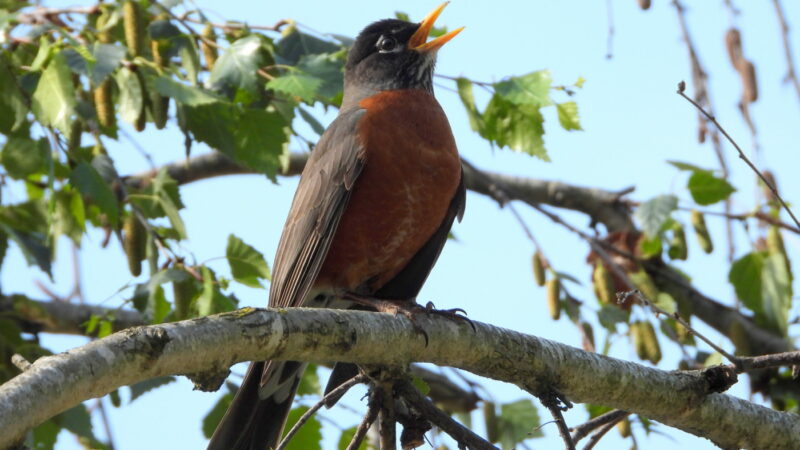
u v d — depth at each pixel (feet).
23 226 36.24
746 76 35.60
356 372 30.04
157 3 34.19
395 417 25.66
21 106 32.19
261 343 21.80
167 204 34.78
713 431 27.14
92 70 30.58
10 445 17.46
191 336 20.47
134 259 34.42
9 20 31.63
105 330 34.96
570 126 35.01
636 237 44.57
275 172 33.81
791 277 38.19
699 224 39.17
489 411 36.06
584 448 27.09
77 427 34.45
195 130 33.73
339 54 34.96
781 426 27.37
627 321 38.06
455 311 26.23
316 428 32.48
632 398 26.43
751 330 42.47
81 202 35.60
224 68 32.76
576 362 26.05
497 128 35.45
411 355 24.88
